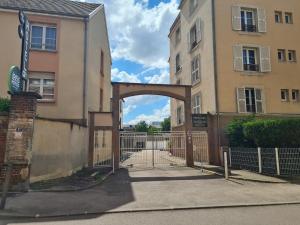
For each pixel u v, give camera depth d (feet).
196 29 78.59
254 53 71.00
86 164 59.21
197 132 65.72
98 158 65.05
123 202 28.66
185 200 29.53
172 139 77.77
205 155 64.90
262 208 26.45
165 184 39.32
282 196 31.24
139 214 24.62
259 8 71.51
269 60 69.97
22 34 37.81
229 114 65.41
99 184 39.27
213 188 36.14
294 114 69.51
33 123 33.45
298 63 72.28
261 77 69.05
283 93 71.41
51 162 40.52
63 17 60.44
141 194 32.65
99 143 66.90
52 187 34.68
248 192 33.47
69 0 71.77
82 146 56.03
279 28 72.38
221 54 67.56
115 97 60.80
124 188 36.40
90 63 62.85
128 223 21.85
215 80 66.44
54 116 57.57
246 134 53.21
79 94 59.06
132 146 62.59
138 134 62.90
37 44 59.26
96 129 60.70
